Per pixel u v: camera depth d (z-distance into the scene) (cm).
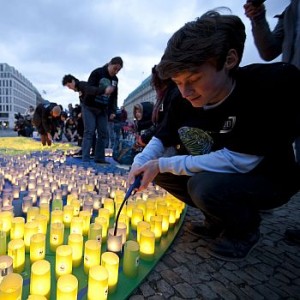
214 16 114
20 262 125
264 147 133
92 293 104
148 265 139
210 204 145
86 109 459
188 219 215
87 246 127
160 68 114
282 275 139
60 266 119
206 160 146
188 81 113
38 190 255
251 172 145
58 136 1116
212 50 106
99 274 108
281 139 134
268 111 129
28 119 1491
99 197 220
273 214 235
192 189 153
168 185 183
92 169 378
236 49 115
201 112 156
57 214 177
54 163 445
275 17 237
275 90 128
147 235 143
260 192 143
